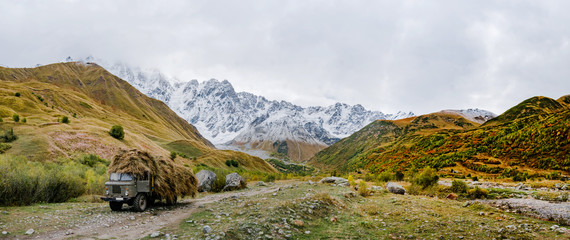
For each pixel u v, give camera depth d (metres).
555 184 29.31
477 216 14.78
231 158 142.62
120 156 16.88
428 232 11.55
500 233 11.05
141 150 17.45
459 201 20.78
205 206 18.08
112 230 10.87
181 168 20.14
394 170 109.31
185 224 12.02
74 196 21.08
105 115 174.62
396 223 13.24
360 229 11.98
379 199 22.17
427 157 113.62
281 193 24.56
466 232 11.34
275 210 13.17
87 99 198.12
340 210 16.03
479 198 21.11
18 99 112.62
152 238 9.54
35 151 51.38
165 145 143.75
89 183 23.73
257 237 9.52
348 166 193.75
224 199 21.95
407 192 28.08
